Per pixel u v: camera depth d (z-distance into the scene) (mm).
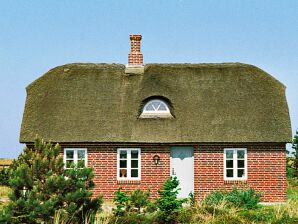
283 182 27219
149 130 27281
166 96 28297
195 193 26812
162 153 27156
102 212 19031
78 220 16062
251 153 27312
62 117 28000
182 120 27719
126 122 27641
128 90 29219
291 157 39969
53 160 16344
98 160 27094
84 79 29922
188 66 30547
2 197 25812
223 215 19203
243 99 28750
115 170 27016
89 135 27094
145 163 27078
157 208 18578
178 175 27141
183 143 26969
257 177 27203
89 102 28672
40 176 16141
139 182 26938
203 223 18109
